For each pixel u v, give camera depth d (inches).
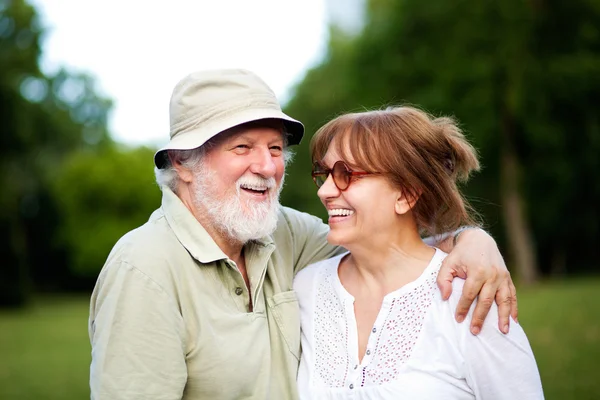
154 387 85.3
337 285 101.7
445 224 101.0
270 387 95.2
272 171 99.2
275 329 100.2
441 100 698.8
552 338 345.4
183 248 95.0
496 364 86.4
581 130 738.8
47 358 424.2
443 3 713.6
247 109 98.0
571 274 1014.4
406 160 95.0
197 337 90.8
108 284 88.7
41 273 1406.3
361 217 95.9
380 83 749.9
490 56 701.3
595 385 249.6
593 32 712.4
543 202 847.7
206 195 98.7
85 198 1434.5
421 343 90.2
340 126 99.0
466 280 88.5
